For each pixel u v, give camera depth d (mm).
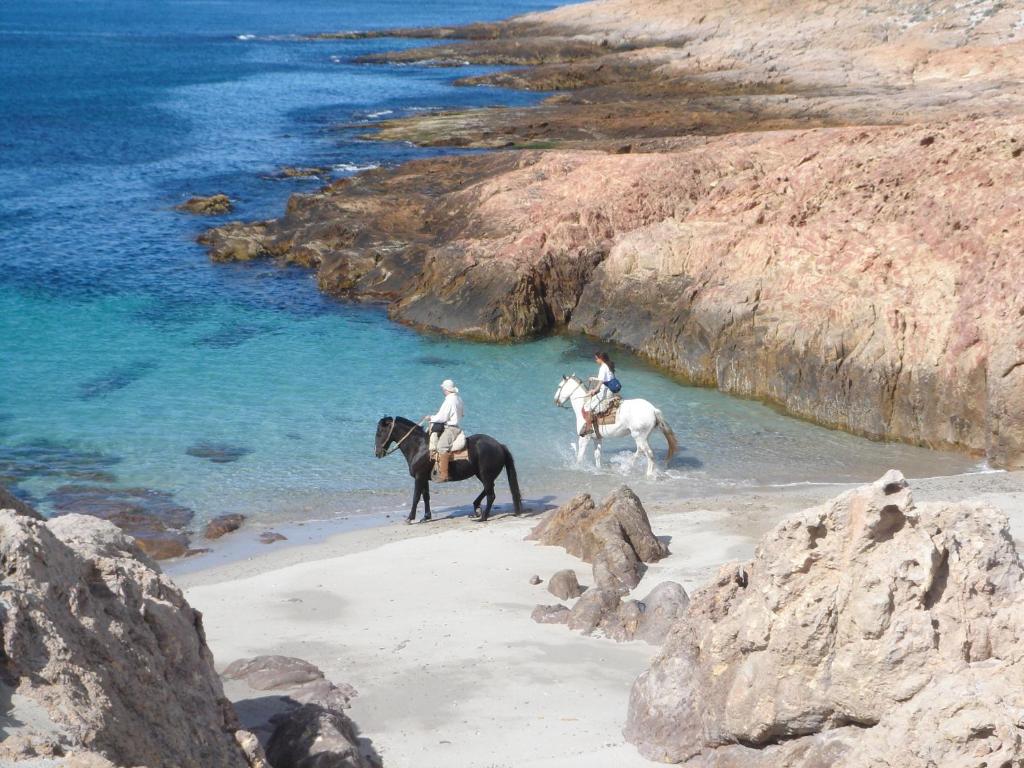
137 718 8570
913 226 29328
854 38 98750
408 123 76438
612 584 16219
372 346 33531
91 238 46531
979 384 25156
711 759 10570
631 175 39125
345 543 19781
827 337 27797
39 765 7148
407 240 42375
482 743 11453
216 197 52156
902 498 9547
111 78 108000
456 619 15398
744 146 39750
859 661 9445
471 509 21938
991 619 9297
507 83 103250
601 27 139625
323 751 10297
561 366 31859
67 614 8609
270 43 151875
